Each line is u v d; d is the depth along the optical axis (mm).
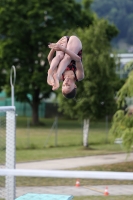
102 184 24688
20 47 72500
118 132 30781
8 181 16438
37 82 70375
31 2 71312
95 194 22047
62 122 83812
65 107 44688
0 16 71062
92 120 44719
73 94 11781
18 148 44438
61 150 43312
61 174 10031
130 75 31125
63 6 72812
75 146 47156
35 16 71125
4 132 19984
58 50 11414
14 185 16484
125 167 31844
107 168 31484
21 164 33625
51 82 11281
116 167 31875
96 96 43000
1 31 72750
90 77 43000
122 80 46125
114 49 45594
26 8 71000
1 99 106562
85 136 45312
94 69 43125
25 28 71562
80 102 43219
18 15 71438
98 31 43938
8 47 72125
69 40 12000
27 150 43312
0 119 18094
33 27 70625
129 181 25344
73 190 23188
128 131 30141
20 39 72750
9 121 16734
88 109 43781
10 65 72812
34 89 73062
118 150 43062
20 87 72062
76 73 11750
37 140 52062
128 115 31156
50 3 72438
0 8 71688
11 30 71312
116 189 23203
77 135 58625
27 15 70750
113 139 31672
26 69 72188
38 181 25625
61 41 12086
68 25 73625
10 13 70938
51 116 98562
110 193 22172
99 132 63344
